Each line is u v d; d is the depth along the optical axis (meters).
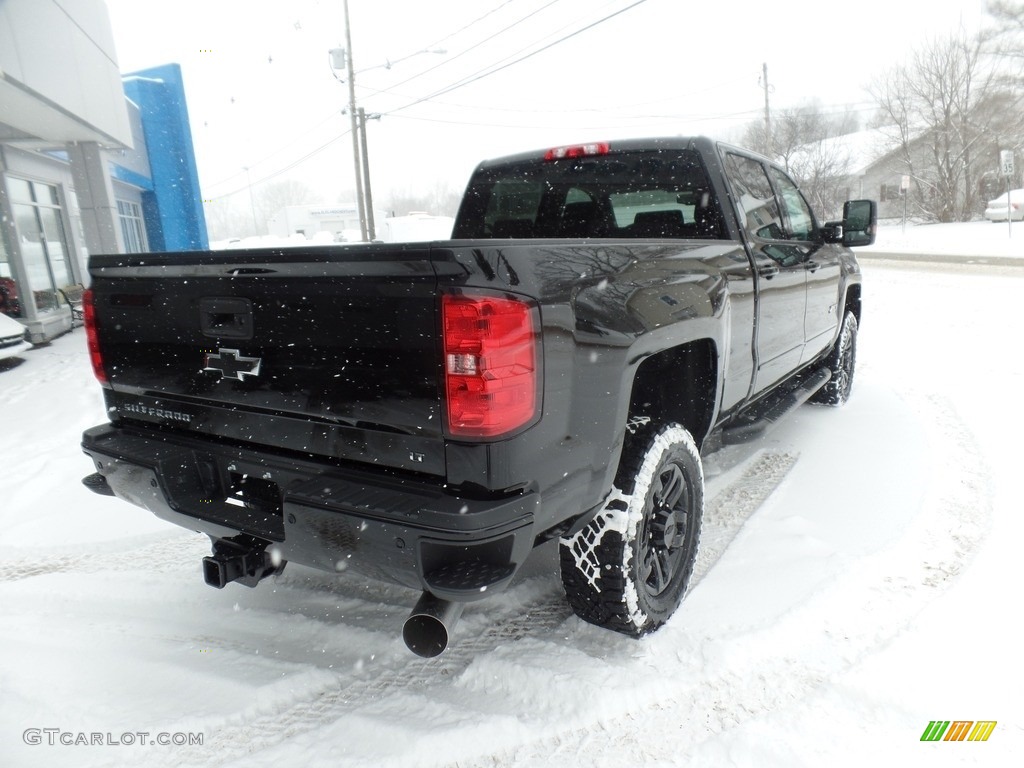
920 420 5.09
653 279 2.55
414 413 1.99
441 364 1.91
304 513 2.09
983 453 4.35
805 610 2.72
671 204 3.70
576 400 2.15
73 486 4.51
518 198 4.21
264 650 2.65
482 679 2.43
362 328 2.03
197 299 2.39
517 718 2.22
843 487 3.95
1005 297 11.05
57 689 2.41
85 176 13.35
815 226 4.96
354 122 25.00
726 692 2.33
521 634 2.70
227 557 2.33
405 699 2.34
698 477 2.88
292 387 2.21
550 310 2.04
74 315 13.76
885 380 6.40
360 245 1.99
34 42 9.31
